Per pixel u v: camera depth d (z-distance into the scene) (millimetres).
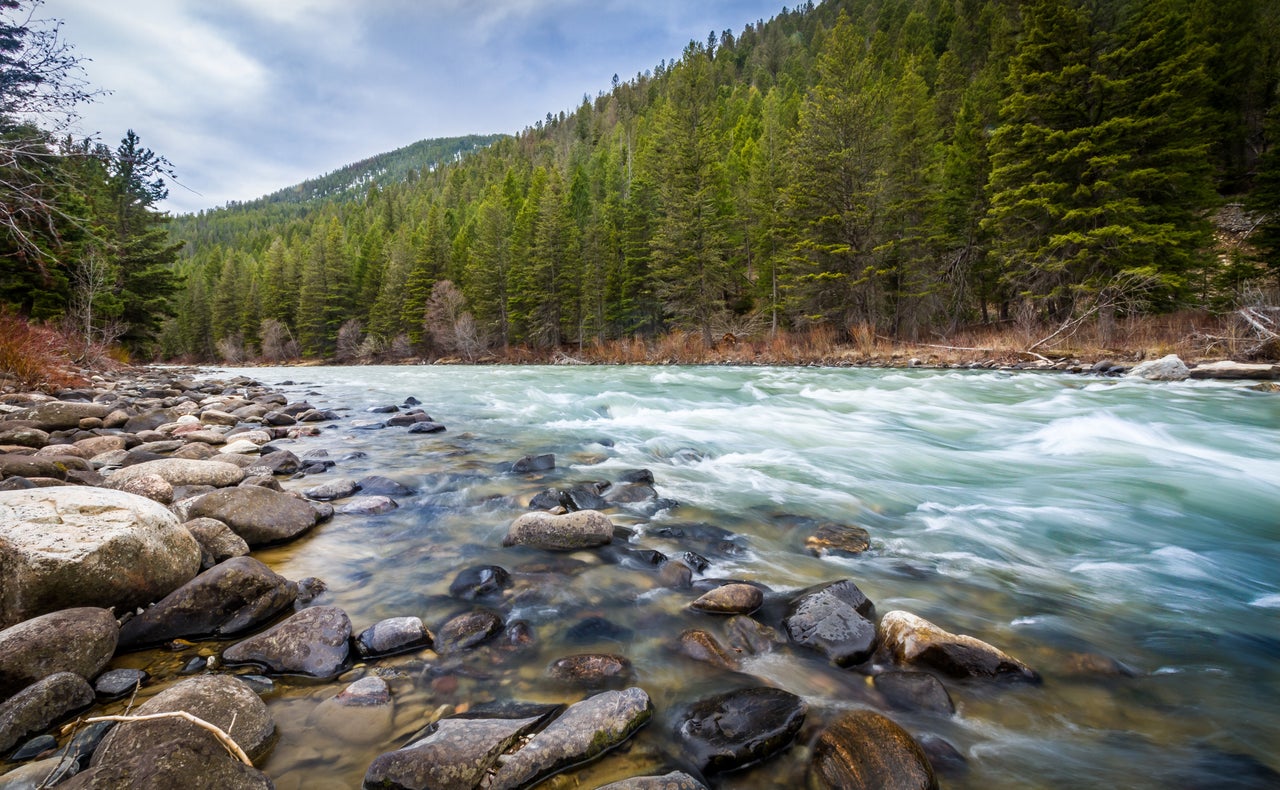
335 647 2420
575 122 113625
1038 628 2830
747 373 20062
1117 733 2059
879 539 4105
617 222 41219
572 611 2906
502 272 45219
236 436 7246
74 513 2668
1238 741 2016
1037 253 18594
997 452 7141
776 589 3199
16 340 10344
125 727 1721
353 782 1717
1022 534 4242
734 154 41438
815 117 25172
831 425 9078
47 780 1604
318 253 59250
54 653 2080
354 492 5039
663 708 2125
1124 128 16828
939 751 1938
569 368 28328
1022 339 19203
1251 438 7473
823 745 1845
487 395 14195
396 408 11109
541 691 2223
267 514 3824
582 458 6566
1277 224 17516
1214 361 13312
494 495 5000
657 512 4637
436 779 1658
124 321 27047
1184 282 16594
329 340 58469
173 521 3012
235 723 1830
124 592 2572
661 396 13539
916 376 16344
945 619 2912
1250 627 2869
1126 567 3641
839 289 25625
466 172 98000
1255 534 4258
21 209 6234
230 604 2672
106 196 26266
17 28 5191
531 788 1695
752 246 34469
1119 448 7121
